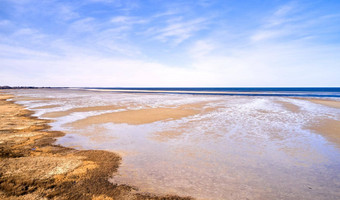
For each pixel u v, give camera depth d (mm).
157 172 7613
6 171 6871
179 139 12070
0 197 5414
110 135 12812
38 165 7512
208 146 10797
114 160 8547
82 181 6574
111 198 5699
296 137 12469
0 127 13969
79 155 8945
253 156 9414
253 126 15516
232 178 7258
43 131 13430
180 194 6121
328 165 8430
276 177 7371
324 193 6324
